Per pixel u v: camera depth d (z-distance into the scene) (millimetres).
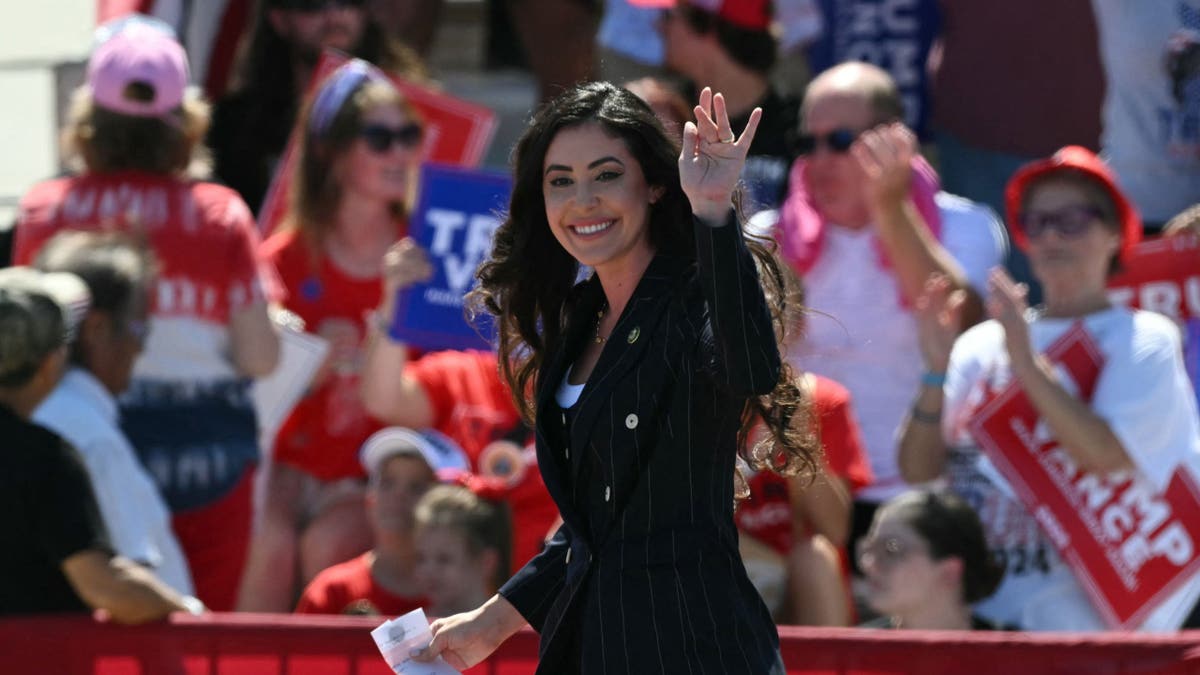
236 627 15492
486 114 23094
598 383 11289
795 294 12328
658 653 11125
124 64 20203
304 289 21703
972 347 19703
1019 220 19875
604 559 11375
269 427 20797
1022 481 18859
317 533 20922
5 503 15734
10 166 27703
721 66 24031
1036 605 18766
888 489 20844
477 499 19031
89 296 18094
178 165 20531
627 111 11445
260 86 25156
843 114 21281
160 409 19703
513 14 29062
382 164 21578
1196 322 20625
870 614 20438
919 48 25438
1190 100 23297
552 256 12273
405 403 20547
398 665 12469
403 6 27406
